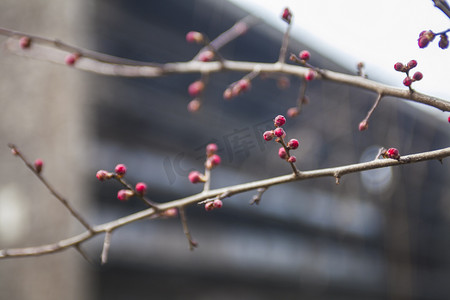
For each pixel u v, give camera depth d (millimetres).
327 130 5414
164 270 4402
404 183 6211
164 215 1320
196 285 4895
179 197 4555
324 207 6242
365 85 1186
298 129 5293
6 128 3043
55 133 3119
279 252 5828
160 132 4641
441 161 934
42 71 3154
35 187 2992
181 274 4594
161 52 4906
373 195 6176
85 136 3334
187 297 4793
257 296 5645
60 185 3057
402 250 5945
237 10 4852
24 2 3252
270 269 5613
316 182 6344
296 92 5648
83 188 3223
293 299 6148
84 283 3109
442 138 7941
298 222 6141
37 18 3250
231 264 5090
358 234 6938
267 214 5738
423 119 6820
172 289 4668
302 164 5227
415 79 1050
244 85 1730
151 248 4215
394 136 5609
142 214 1229
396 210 6004
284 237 6039
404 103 6184
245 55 5562
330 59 5738
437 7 971
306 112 5441
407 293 5926
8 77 3100
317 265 6090
